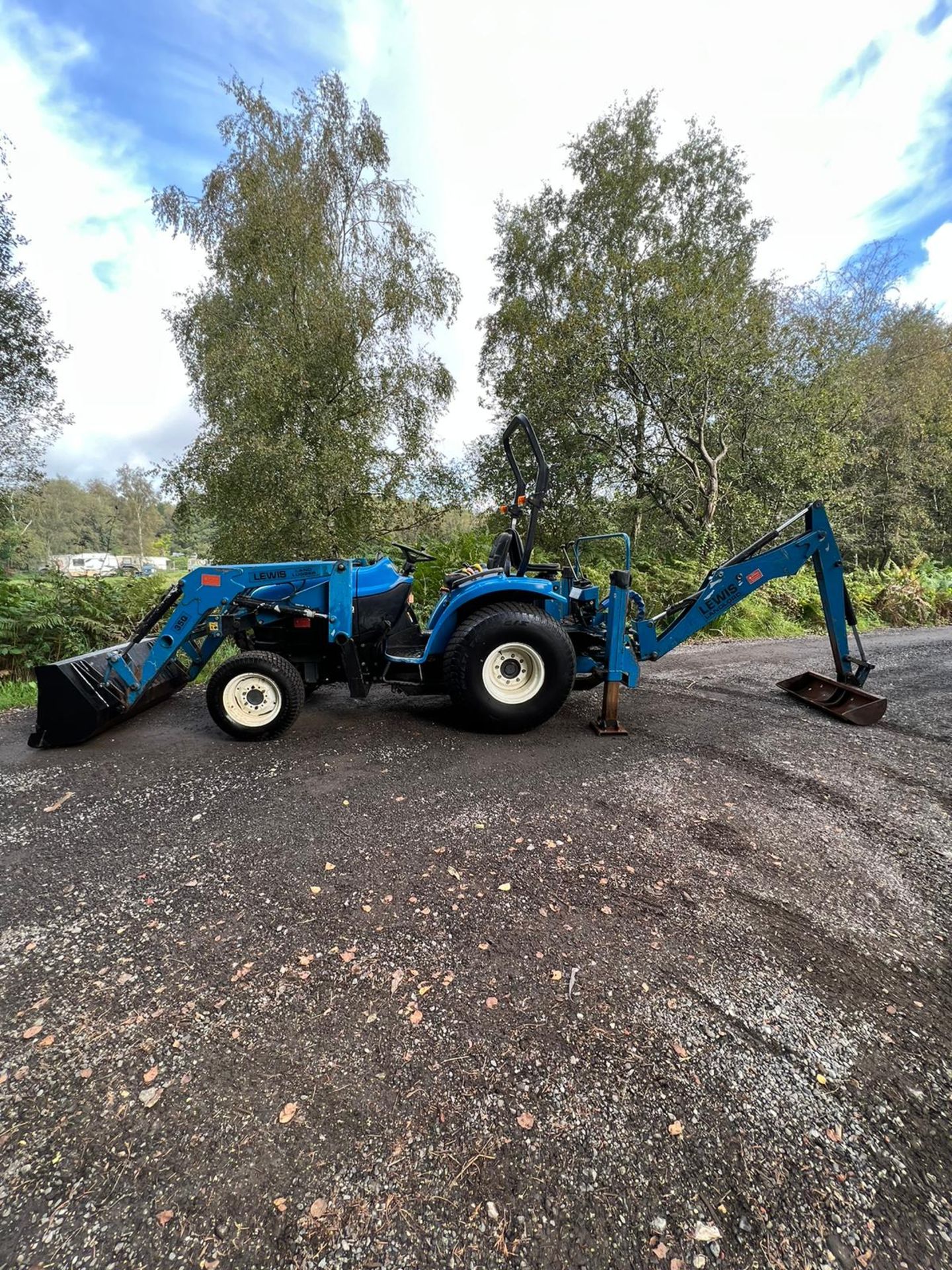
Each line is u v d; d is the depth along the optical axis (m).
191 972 1.84
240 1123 1.37
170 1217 1.18
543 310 13.30
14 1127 1.36
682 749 3.67
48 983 1.80
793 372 11.05
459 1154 1.29
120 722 4.27
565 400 11.30
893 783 3.19
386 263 10.48
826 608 4.48
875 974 1.83
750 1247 1.12
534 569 4.80
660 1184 1.23
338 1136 1.33
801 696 4.80
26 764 3.52
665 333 10.73
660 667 6.18
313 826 2.73
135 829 2.72
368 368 9.91
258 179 9.55
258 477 8.61
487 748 3.69
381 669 4.20
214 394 9.53
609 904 2.15
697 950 1.92
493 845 2.54
